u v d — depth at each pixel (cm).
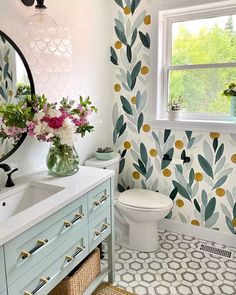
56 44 195
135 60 257
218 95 241
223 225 248
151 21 242
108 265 198
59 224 138
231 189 239
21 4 163
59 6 195
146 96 258
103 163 237
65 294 158
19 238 113
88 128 180
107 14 255
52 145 175
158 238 257
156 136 261
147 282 201
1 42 152
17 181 166
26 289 120
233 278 205
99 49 248
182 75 252
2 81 154
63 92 206
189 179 254
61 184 161
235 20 225
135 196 243
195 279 204
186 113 256
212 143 239
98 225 176
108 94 271
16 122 153
